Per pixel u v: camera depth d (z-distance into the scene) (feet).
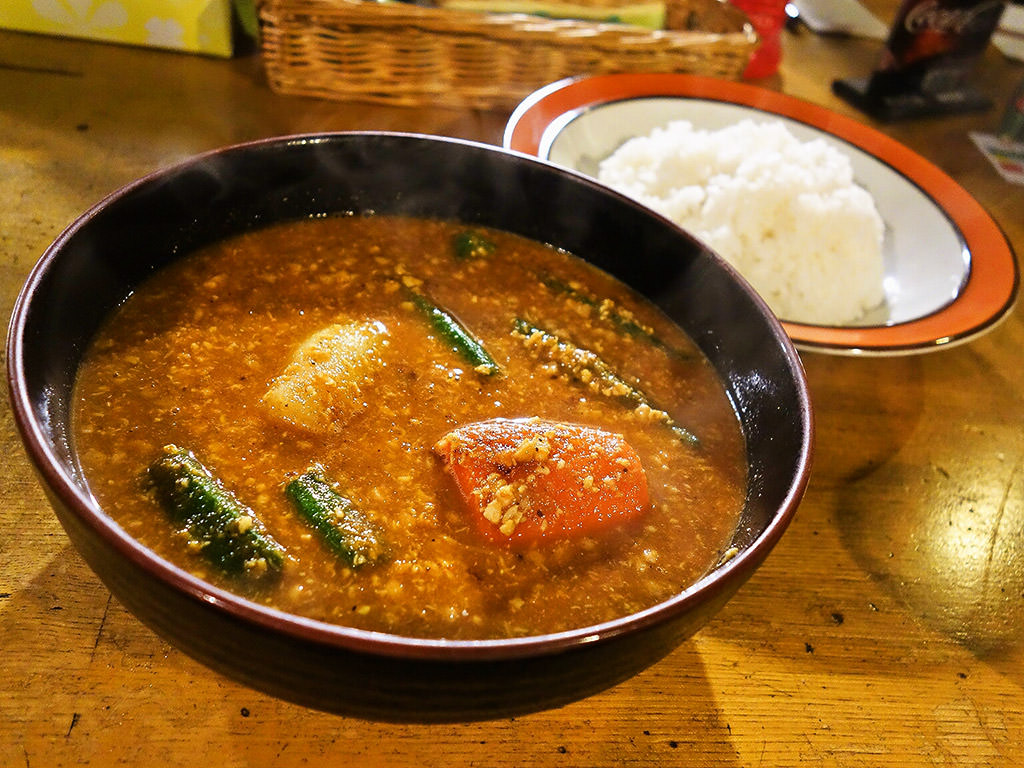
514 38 1.16
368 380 0.67
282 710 0.54
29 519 0.62
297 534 0.55
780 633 0.66
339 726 0.54
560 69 1.22
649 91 1.21
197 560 0.53
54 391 0.54
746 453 0.66
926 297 1.02
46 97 1.09
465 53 1.17
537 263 0.81
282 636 0.38
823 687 0.63
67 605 0.57
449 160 0.77
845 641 0.66
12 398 0.45
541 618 0.53
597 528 0.59
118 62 1.19
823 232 1.02
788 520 0.50
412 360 0.70
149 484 0.56
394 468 0.61
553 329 0.76
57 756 0.49
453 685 0.40
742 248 1.03
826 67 1.63
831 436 0.86
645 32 1.23
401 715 0.44
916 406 0.92
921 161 1.19
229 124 1.12
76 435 0.57
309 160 0.74
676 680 0.61
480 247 0.81
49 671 0.53
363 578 0.54
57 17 1.19
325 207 0.79
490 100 1.23
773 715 0.60
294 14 1.09
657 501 0.62
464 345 0.72
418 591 0.54
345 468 0.60
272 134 1.11
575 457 0.60
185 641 0.43
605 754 0.56
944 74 1.52
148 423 0.59
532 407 0.68
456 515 0.58
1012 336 1.07
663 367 0.73
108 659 0.55
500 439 0.61
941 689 0.64
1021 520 0.81
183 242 0.71
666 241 0.74
